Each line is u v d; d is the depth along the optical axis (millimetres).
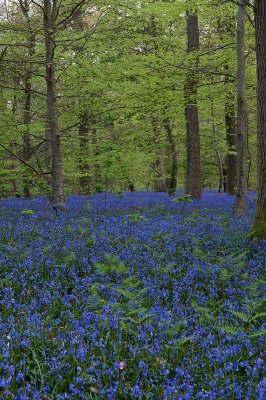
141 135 18203
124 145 15406
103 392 3139
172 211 13281
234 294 5367
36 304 4961
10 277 5887
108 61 13734
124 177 18531
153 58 13477
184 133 24141
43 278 6191
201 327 4234
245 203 11805
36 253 6953
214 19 15188
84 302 4973
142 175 28312
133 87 13398
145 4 12312
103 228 9172
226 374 3439
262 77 8367
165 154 27125
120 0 11570
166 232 8828
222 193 24781
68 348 3801
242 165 11734
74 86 13977
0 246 7574
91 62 13297
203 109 16781
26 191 19109
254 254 7121
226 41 14180
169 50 16422
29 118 15914
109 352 3838
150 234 8609
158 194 22141
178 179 35719
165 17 12727
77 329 4066
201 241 7730
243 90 11578
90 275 6094
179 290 5445
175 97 13664
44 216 11227
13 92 14617
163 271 6098
